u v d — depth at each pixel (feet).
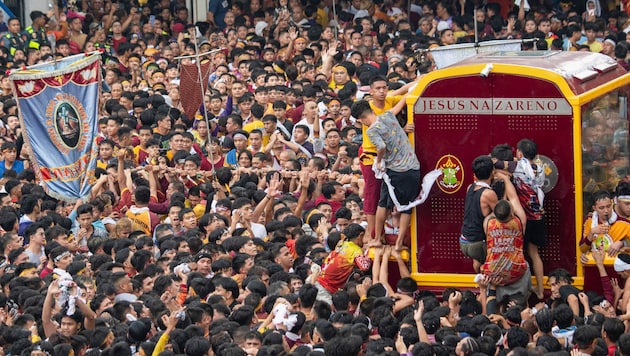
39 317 147.43
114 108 247.09
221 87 254.88
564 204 153.28
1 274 164.96
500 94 153.89
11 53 301.63
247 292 153.38
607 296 151.94
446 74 154.92
